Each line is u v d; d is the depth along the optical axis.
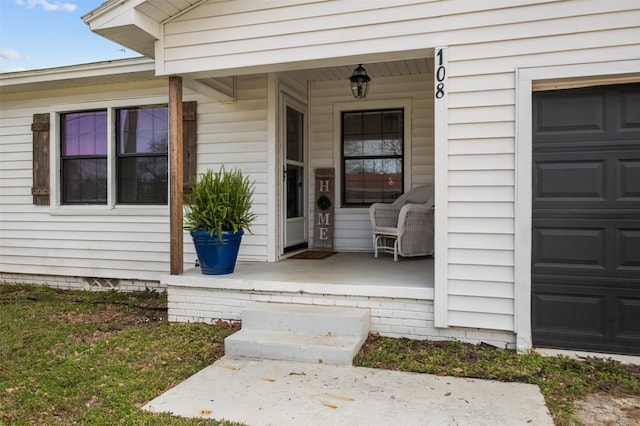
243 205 4.82
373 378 3.21
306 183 6.59
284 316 3.91
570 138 3.59
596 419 2.62
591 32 3.43
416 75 6.23
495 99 3.65
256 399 2.89
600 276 3.54
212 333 4.29
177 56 4.45
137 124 6.36
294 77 6.22
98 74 5.92
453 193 3.76
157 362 3.61
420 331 3.93
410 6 3.82
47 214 6.76
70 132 6.71
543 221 3.64
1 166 7.02
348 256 6.03
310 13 4.07
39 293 6.39
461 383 3.10
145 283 6.33
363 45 3.94
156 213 6.18
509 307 3.66
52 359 3.70
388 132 6.44
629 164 3.48
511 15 3.60
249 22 4.24
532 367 3.34
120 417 2.68
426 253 5.68
